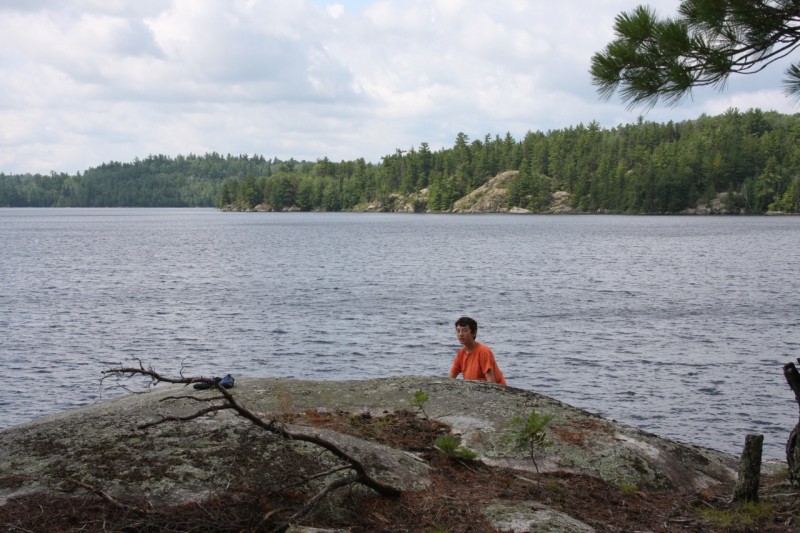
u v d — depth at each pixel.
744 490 5.19
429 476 5.01
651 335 24.83
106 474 4.36
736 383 18.34
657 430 14.70
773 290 38.50
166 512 4.02
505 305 32.28
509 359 21.03
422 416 6.15
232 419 5.25
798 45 5.67
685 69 5.81
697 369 19.83
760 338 24.36
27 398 17.00
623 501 5.02
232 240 90.50
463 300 34.03
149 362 20.69
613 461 5.51
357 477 4.39
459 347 22.83
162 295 35.97
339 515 4.30
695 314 29.73
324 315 29.16
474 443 5.62
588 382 18.47
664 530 4.62
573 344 23.22
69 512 3.97
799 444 5.54
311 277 45.25
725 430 14.73
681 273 48.03
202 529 3.94
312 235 104.31
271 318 28.36
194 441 4.83
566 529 4.26
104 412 5.47
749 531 4.72
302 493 4.43
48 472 4.40
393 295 36.00
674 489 5.43
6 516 3.91
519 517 4.36
